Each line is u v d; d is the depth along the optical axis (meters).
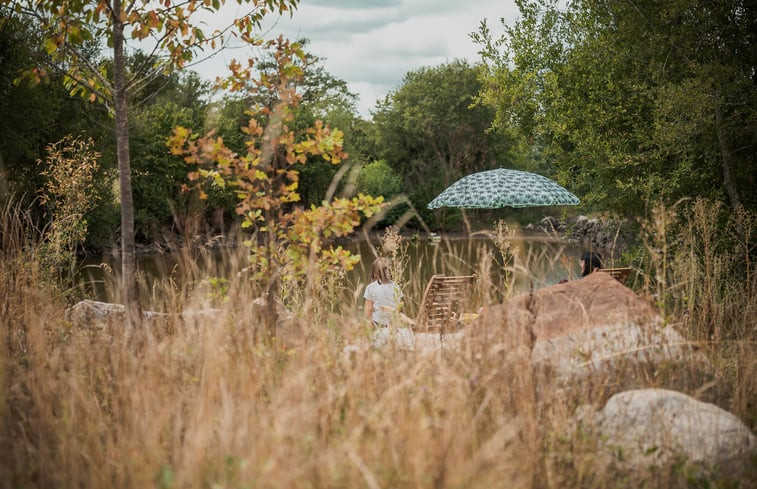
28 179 21.31
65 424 2.98
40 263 5.95
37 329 3.62
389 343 3.86
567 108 11.76
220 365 3.25
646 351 3.72
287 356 3.76
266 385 3.30
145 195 29.08
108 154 24.53
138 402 2.97
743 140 9.33
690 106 8.67
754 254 8.60
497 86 15.02
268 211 4.38
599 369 3.72
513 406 3.26
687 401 3.33
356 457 2.39
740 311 5.54
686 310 5.09
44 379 3.24
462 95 49.12
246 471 2.36
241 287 4.01
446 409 2.78
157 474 2.63
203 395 2.97
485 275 3.95
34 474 2.81
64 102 23.14
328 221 4.21
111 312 4.66
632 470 3.04
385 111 51.53
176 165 30.53
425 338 4.04
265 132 4.43
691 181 9.66
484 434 2.92
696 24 9.55
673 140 9.10
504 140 49.06
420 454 2.40
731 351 4.83
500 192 10.09
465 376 3.22
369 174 42.97
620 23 10.29
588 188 11.98
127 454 2.76
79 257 23.41
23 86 20.31
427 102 49.16
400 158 51.62
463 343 3.57
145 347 3.71
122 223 4.71
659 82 9.70
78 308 5.17
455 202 10.23
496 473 2.57
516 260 4.01
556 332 3.95
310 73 48.12
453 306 5.77
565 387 3.57
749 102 9.04
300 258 4.25
